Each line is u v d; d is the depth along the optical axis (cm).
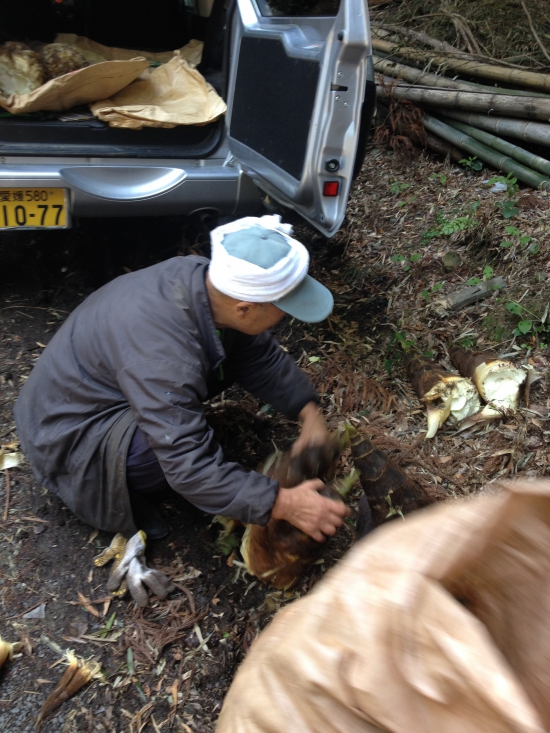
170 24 411
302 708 41
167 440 175
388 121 512
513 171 407
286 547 192
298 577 202
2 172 284
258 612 201
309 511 178
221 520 226
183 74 345
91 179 298
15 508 231
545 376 276
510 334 298
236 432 267
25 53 328
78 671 180
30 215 297
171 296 183
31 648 187
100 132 299
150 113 305
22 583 205
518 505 38
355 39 220
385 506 195
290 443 262
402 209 418
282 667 43
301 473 195
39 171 288
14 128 286
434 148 476
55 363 202
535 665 37
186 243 381
